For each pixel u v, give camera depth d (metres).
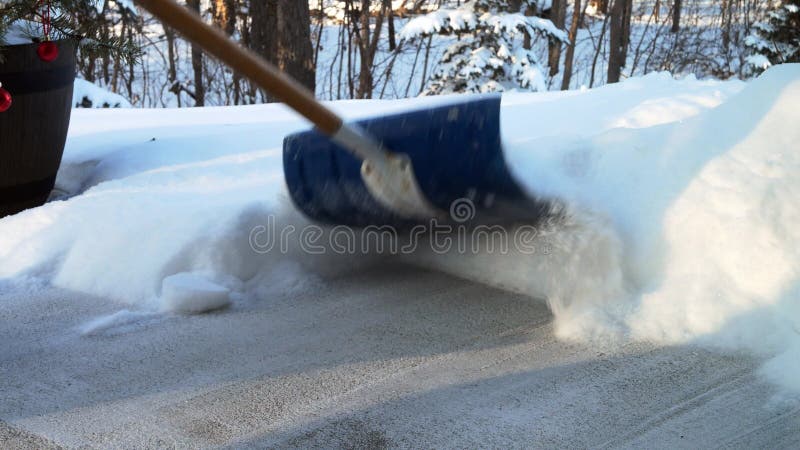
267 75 2.45
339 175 3.49
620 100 5.80
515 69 16.98
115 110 8.43
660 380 2.68
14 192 4.62
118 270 3.62
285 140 3.62
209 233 3.72
